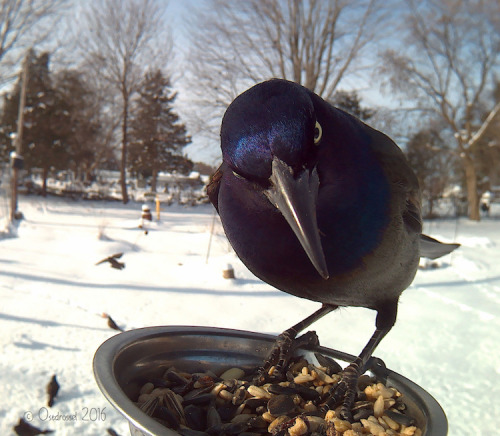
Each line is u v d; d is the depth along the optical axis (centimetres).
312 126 13
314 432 13
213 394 15
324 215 16
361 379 17
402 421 14
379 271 17
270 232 15
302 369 17
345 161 16
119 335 16
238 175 14
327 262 16
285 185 13
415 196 20
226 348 18
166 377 16
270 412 14
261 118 13
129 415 11
